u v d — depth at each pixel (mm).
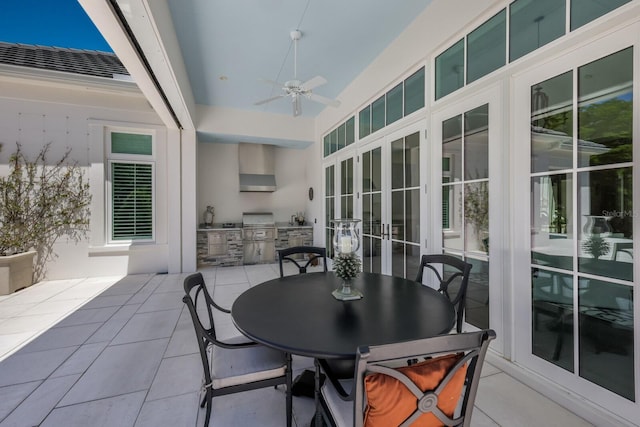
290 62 3807
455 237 2592
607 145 1555
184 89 3799
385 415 904
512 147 2057
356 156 4438
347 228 1779
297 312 1483
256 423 1623
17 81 4383
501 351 2152
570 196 1726
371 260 4055
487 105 2244
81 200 4746
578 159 1685
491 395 1831
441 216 2750
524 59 1961
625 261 1494
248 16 2852
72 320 3082
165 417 1668
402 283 2039
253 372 1479
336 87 4664
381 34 3217
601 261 1594
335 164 5266
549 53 1812
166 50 2602
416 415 934
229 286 4434
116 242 5012
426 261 2314
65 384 1978
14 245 4359
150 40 2402
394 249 3523
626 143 1480
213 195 6398
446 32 2572
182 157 5238
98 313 3285
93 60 5270
